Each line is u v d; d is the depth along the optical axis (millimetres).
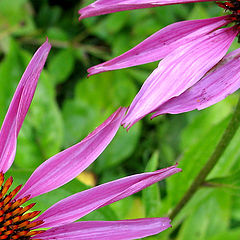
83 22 523
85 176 482
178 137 507
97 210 372
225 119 399
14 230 328
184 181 408
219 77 334
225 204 455
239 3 345
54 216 330
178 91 328
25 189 334
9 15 529
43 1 557
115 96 504
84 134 488
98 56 537
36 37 530
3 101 425
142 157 501
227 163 425
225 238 427
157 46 338
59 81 507
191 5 520
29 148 428
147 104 326
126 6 330
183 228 455
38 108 433
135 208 458
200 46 338
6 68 428
